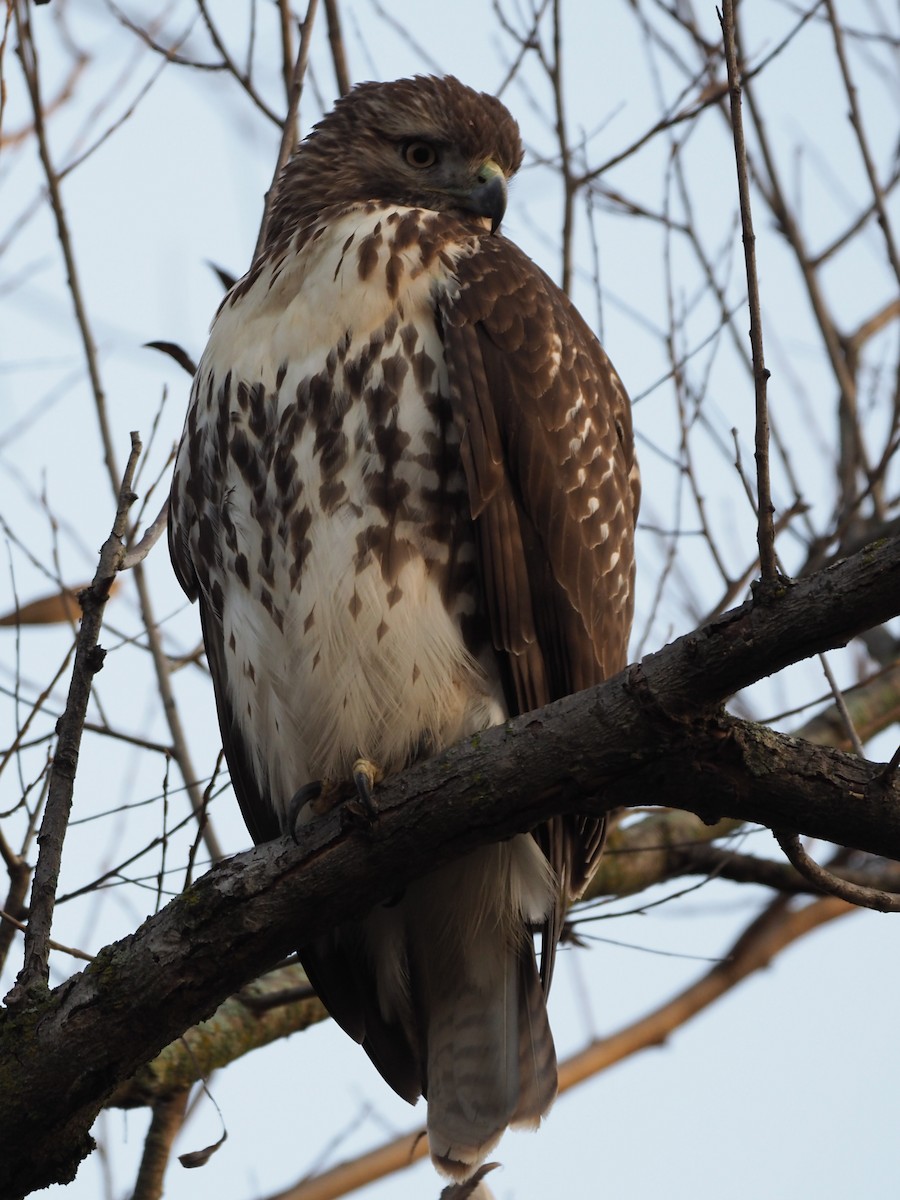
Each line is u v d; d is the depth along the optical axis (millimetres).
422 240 9867
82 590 7895
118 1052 7762
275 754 10008
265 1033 10984
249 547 9688
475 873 9742
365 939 10156
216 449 9805
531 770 7383
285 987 11195
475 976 9906
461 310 9586
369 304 9547
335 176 11852
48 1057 7703
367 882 7805
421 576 9344
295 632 9562
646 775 7211
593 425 10086
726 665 6828
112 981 7754
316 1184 11180
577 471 9891
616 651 10297
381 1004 10242
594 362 10594
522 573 9539
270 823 10633
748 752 7070
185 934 7770
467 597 9484
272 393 9539
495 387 9609
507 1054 9719
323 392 9406
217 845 10695
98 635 7871
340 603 9320
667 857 12500
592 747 7234
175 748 10641
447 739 9516
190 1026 7977
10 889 8766
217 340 9969
